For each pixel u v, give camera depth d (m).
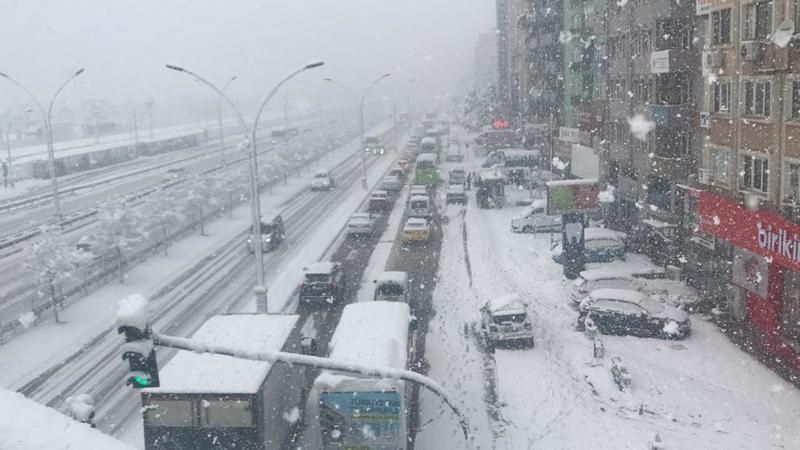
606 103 46.53
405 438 17.05
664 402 21.47
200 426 15.00
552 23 68.19
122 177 72.62
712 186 29.48
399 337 19.61
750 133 26.03
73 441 4.85
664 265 36.38
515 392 22.67
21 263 38.72
